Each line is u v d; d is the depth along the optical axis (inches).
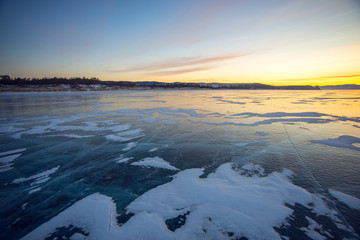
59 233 120.1
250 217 128.6
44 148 277.7
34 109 697.0
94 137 331.3
